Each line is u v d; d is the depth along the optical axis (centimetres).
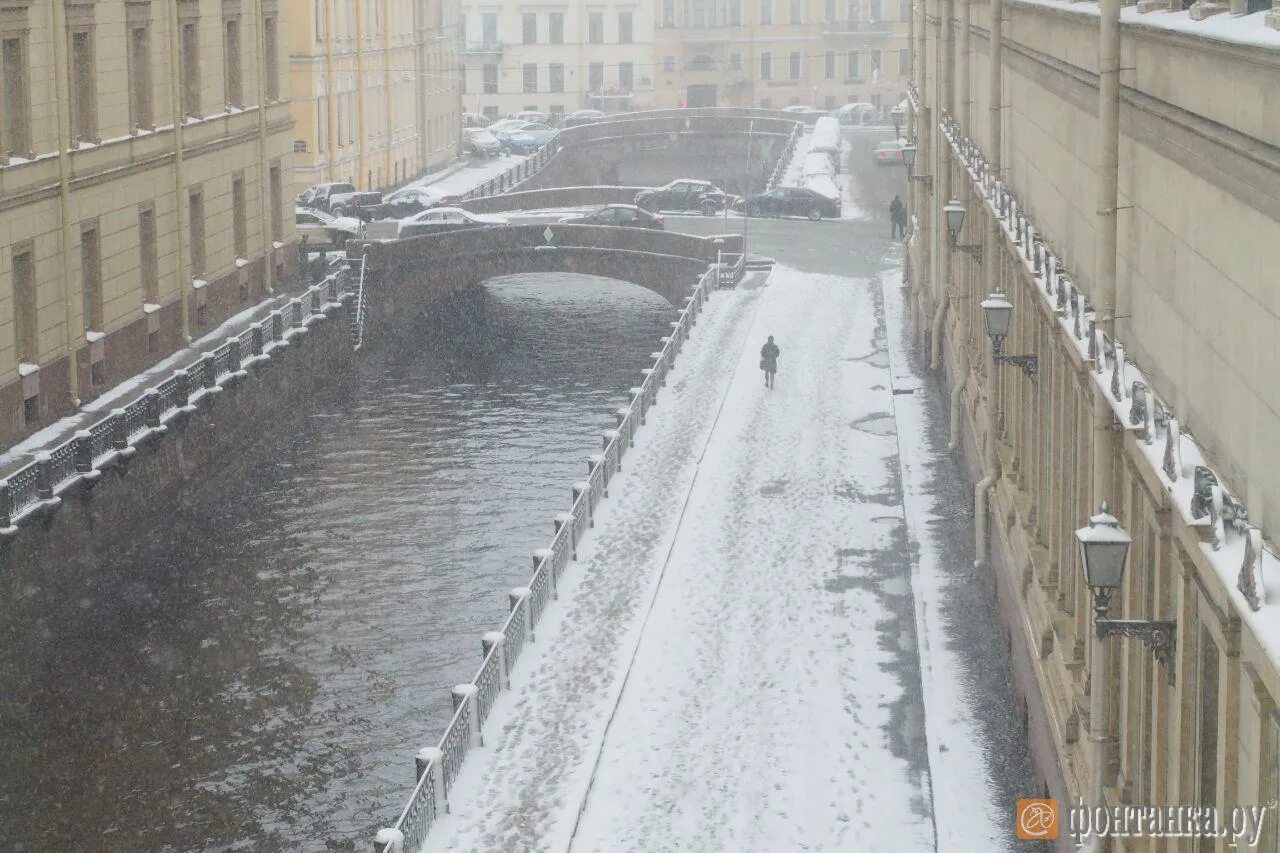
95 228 3925
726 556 3098
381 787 2450
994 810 1950
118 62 4081
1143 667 1424
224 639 3058
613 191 8181
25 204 3500
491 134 10619
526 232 6262
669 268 6291
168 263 4450
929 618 2659
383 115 8775
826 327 5353
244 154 5159
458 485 4162
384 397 5278
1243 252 1063
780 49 11662
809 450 3881
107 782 2477
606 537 3247
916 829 1967
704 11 11600
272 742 2611
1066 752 1686
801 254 6756
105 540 3309
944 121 4000
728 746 2241
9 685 2805
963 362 3450
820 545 3141
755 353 4994
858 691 2403
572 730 2312
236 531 3759
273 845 2280
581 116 10738
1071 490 1867
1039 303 2103
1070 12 1777
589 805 2084
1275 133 960
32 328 3553
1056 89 1970
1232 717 1073
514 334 6347
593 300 7044
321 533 3741
